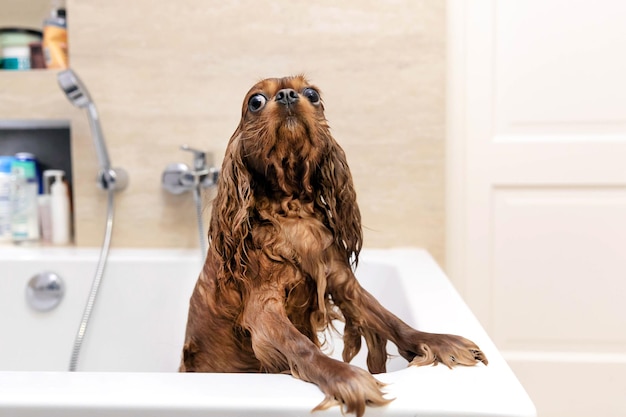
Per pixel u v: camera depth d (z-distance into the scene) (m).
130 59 1.33
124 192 1.35
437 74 1.29
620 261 1.34
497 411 0.43
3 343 1.22
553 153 1.33
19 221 1.38
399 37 1.29
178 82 1.33
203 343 0.58
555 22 1.32
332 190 0.55
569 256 1.35
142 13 1.32
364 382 0.44
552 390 1.38
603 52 1.31
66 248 1.35
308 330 0.55
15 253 1.28
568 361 1.36
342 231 0.56
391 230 1.33
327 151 0.55
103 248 1.23
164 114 1.33
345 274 0.56
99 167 1.33
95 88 1.33
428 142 1.31
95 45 1.33
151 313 1.23
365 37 1.29
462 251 1.37
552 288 1.36
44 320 1.22
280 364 0.51
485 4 1.32
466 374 0.49
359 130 1.31
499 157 1.34
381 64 1.29
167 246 1.36
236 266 0.52
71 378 0.49
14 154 1.50
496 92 1.34
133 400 0.45
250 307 0.52
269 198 0.55
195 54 1.32
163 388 0.47
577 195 1.34
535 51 1.33
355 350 0.57
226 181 0.53
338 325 0.88
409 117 1.30
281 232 0.53
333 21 1.29
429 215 1.32
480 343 0.59
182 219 1.35
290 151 0.52
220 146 1.33
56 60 1.36
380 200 1.32
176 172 1.29
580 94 1.33
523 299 1.37
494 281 1.37
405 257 1.21
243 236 0.52
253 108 0.52
